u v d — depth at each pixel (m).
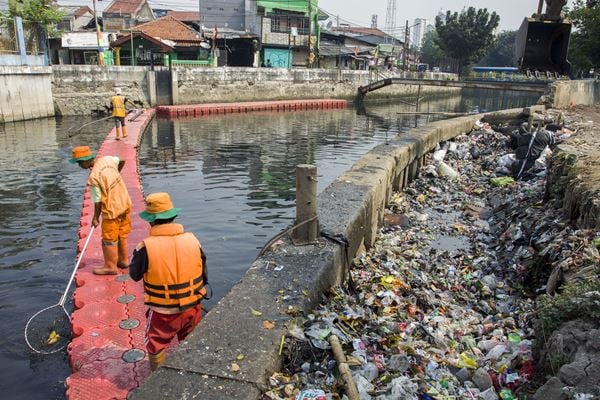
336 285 5.53
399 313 5.21
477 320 5.49
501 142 15.48
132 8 54.78
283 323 4.02
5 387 4.76
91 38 38.25
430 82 37.47
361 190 7.74
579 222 6.43
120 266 6.71
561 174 8.27
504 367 4.06
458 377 4.00
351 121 32.38
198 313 4.23
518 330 4.96
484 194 11.91
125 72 31.66
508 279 6.75
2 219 9.77
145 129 24.03
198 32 45.75
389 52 74.31
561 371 3.28
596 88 25.27
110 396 4.20
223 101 37.66
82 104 29.28
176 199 11.93
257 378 3.37
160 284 3.93
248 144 21.09
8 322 5.88
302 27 48.84
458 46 68.38
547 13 14.95
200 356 3.58
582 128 14.30
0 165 14.73
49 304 6.39
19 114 25.00
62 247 8.35
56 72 28.50
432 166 13.95
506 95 76.62
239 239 9.32
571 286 4.40
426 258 7.77
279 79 41.47
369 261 6.86
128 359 4.71
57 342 5.45
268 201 12.02
